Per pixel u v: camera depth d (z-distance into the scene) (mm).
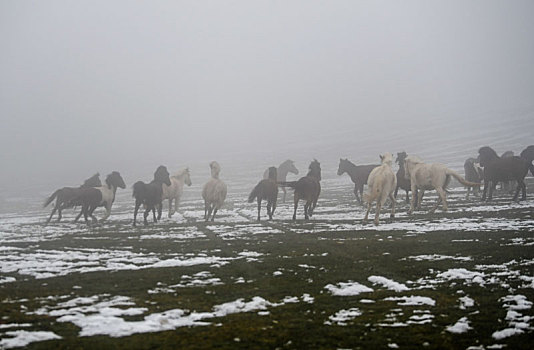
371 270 10281
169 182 22688
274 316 7250
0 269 10906
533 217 17641
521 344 6035
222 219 22969
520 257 10969
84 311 7531
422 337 6328
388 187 18078
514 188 29453
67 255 12945
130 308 7629
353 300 8078
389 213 21938
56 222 23656
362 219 20203
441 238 14109
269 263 11281
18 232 19891
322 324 6875
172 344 6137
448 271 9852
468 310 7418
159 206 22422
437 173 20875
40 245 15141
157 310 7570
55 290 8891
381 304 7820
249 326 6797
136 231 18703
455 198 27328
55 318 7168
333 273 10094
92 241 15938
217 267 10930
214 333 6527
